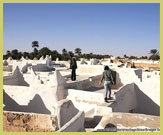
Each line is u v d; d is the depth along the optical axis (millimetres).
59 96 10641
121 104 10438
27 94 11398
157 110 11766
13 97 11672
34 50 65250
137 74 14508
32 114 6613
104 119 6609
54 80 10594
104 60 42625
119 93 10219
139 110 12453
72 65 13234
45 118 6477
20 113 6758
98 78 14219
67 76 14898
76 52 77750
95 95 9906
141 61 35406
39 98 11000
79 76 16000
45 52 59469
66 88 11203
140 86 12289
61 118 7035
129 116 6270
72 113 8055
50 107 10656
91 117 8898
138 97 12445
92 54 73750
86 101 10141
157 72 17828
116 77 14633
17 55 58750
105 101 9328
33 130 6609
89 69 17234
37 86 11125
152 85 11922
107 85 9297
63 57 60219
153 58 60344
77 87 11930
